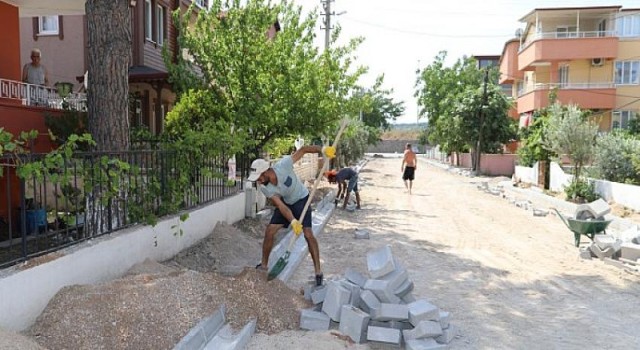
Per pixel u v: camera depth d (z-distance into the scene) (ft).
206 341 15.25
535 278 25.21
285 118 41.39
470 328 18.37
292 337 16.26
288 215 20.34
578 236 32.55
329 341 16.06
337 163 86.63
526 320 19.30
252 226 34.60
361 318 16.40
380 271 17.81
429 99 146.61
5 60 36.35
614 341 17.37
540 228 40.37
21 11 42.32
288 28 43.57
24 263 15.51
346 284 18.08
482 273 26.09
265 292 18.37
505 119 103.14
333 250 30.71
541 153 66.64
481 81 145.69
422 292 22.76
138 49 58.29
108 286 16.88
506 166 103.65
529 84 125.80
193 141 27.12
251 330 16.42
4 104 31.94
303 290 20.76
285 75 41.14
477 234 37.35
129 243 20.66
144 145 30.76
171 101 68.59
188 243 26.43
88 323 14.89
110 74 23.41
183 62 43.78
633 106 106.22
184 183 25.88
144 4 60.34
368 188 73.05
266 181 21.29
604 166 56.08
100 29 23.35
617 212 46.73
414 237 35.70
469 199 60.80
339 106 44.80
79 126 35.63
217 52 42.16
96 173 19.16
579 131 57.11
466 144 107.04
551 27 111.75
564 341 17.30
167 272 19.76
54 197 20.02
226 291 17.74
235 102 42.50
